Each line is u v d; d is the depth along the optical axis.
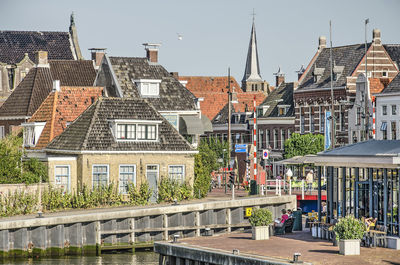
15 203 79.12
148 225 79.94
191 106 114.88
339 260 54.09
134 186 88.56
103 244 77.38
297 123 151.12
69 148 88.44
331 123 134.62
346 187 67.81
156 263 72.94
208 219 85.31
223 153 129.50
